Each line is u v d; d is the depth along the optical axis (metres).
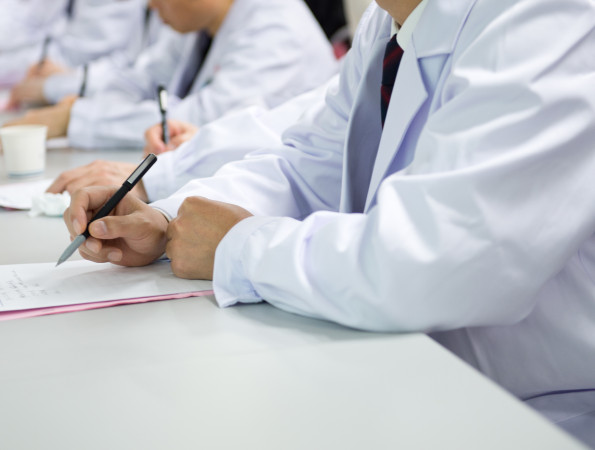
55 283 0.81
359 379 0.54
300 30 2.01
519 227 0.65
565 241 0.67
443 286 0.63
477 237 0.63
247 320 0.69
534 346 0.79
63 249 0.98
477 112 0.67
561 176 0.66
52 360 0.59
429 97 0.81
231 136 1.36
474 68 0.70
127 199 0.90
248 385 0.54
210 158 1.33
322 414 0.49
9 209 1.25
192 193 1.02
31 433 0.47
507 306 0.66
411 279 0.62
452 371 0.56
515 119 0.65
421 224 0.64
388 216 0.64
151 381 0.55
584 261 0.79
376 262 0.64
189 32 2.12
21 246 1.00
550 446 0.45
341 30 2.66
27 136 1.50
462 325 0.66
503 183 0.64
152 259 0.89
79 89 2.49
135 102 2.29
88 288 0.79
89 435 0.47
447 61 0.78
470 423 0.48
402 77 0.83
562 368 0.79
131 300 0.75
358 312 0.65
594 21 0.70
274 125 1.43
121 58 2.86
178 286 0.80
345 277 0.65
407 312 0.63
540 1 0.69
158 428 0.47
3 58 3.04
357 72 1.11
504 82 0.66
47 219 1.17
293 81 1.99
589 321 0.77
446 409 0.50
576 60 0.68
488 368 0.79
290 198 1.10
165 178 1.31
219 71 2.01
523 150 0.64
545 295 0.78
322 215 0.75
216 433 0.47
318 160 1.12
